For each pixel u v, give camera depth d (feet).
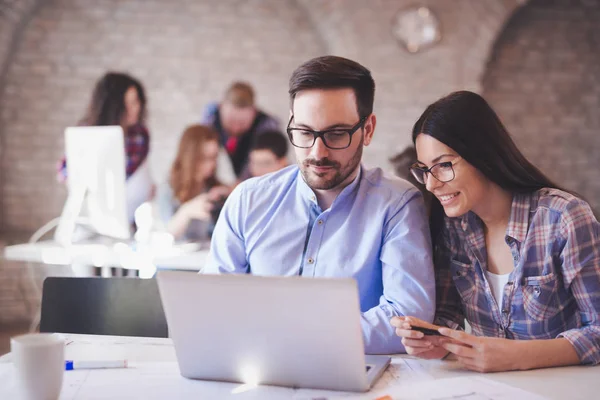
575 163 17.16
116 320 6.16
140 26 16.33
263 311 4.09
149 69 16.38
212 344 4.29
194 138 13.70
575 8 16.96
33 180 16.16
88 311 6.19
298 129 5.38
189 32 16.43
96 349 5.19
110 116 13.70
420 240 5.55
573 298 5.27
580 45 17.02
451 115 5.08
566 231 5.06
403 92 16.06
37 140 16.14
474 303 5.57
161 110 16.42
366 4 15.96
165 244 11.44
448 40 16.02
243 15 16.52
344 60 5.38
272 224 5.96
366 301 5.80
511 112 16.98
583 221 5.05
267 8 16.56
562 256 5.08
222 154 15.52
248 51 16.57
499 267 5.51
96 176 11.14
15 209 16.12
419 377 4.48
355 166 5.55
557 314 5.26
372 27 16.01
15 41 15.97
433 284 5.47
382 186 5.86
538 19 16.92
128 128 13.78
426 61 16.05
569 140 17.13
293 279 3.97
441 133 5.08
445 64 16.03
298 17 16.60
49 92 16.14
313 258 5.81
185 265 10.53
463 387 4.15
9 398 4.02
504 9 15.94
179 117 16.46
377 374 4.41
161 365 4.75
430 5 15.96
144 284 6.18
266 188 6.10
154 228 14.21
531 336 5.31
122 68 16.31
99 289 6.21
